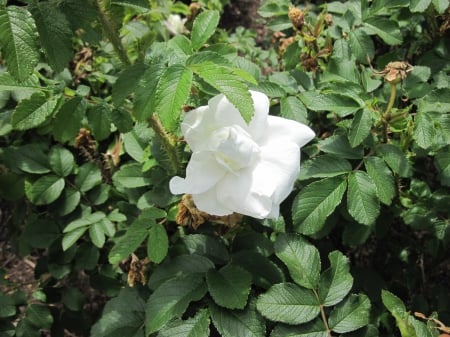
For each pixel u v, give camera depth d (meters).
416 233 0.39
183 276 0.28
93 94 0.45
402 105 0.35
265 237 0.30
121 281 0.38
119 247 0.28
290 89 0.32
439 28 0.37
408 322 0.23
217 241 0.30
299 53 0.37
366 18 0.35
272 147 0.24
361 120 0.28
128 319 0.31
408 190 0.34
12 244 0.44
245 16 0.67
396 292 0.34
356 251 0.38
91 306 0.49
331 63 0.32
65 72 0.42
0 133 0.36
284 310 0.25
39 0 0.22
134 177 0.35
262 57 0.50
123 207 0.37
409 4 0.33
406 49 0.39
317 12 0.50
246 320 0.26
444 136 0.29
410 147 0.33
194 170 0.24
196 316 0.26
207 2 0.51
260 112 0.24
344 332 0.25
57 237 0.37
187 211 0.30
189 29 0.45
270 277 0.28
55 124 0.28
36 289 0.39
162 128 0.29
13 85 0.27
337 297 0.26
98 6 0.25
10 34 0.19
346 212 0.31
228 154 0.23
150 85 0.24
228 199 0.24
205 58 0.23
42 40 0.21
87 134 0.40
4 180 0.38
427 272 0.38
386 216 0.33
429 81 0.36
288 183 0.24
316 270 0.26
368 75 0.33
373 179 0.28
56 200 0.38
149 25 0.47
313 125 0.38
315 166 0.29
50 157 0.37
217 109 0.24
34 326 0.37
